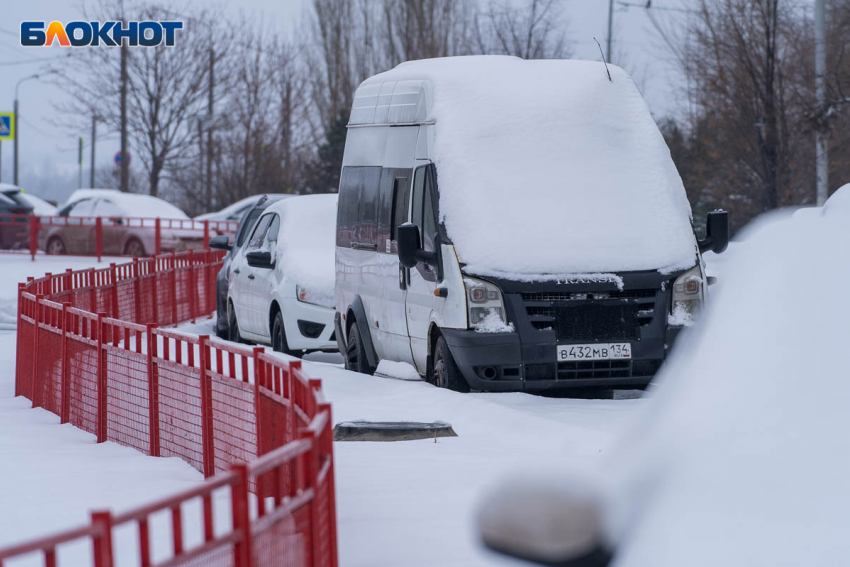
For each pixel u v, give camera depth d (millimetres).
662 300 20328
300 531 8211
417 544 10648
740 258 6344
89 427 20453
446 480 13773
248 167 101000
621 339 20172
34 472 15945
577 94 21969
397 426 17312
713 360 5480
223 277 36156
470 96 21953
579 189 20922
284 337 29125
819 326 5520
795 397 5176
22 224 72000
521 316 19922
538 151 21266
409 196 22625
